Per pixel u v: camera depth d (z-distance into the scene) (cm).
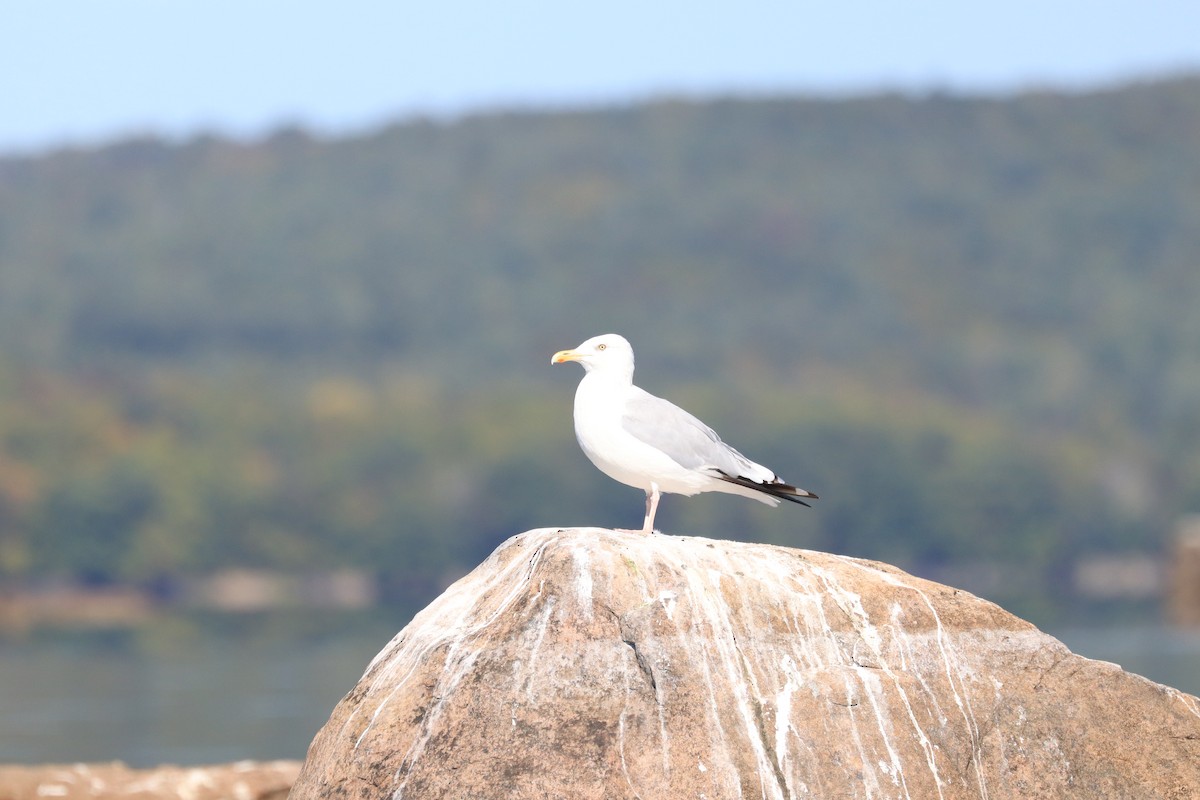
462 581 1087
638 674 979
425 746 967
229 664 4656
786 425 10981
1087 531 11112
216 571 9906
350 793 973
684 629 990
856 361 16000
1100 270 18875
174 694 3681
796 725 975
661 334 16412
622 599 997
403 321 16638
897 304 17988
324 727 1043
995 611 1049
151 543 9631
